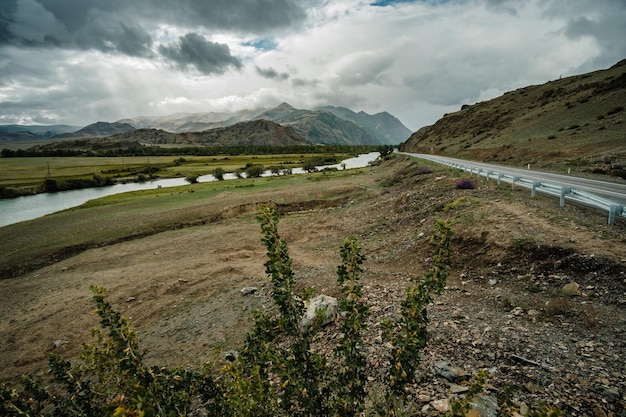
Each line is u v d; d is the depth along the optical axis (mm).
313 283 14078
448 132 118688
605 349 6551
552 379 5906
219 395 4371
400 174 43750
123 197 53344
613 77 71562
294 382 3594
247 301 14000
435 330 8312
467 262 12359
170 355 10711
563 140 44188
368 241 20453
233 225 31469
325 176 61969
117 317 3822
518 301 9109
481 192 20969
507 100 111000
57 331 13609
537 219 13508
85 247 28438
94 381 7605
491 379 6203
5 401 3812
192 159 154875
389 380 3801
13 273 24172
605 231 11258
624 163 25781
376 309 10258
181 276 18094
